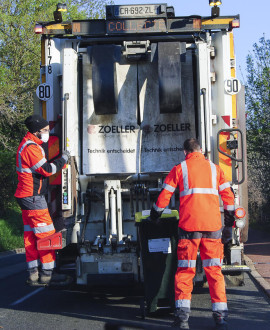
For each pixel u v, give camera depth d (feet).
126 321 18.63
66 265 22.39
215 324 17.08
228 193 18.40
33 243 20.51
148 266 18.72
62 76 22.24
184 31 23.04
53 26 23.62
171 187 17.80
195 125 22.52
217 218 17.54
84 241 20.88
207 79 21.49
